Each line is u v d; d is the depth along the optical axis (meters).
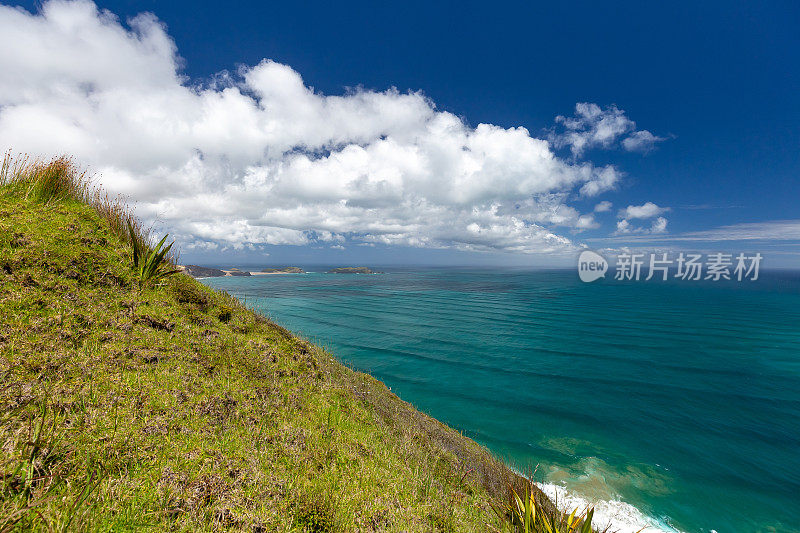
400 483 5.22
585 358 41.66
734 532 13.99
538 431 22.72
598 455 19.72
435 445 9.52
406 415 12.62
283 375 7.46
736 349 47.84
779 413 26.75
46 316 5.27
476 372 35.56
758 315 82.12
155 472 3.51
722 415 26.20
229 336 7.70
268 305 88.38
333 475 4.73
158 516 3.06
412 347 45.69
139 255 8.07
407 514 4.41
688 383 33.50
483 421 24.11
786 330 62.47
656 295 131.38
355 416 7.42
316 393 7.47
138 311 6.64
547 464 18.59
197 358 6.22
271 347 8.23
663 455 19.98
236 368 6.64
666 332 59.03
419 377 33.69
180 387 5.18
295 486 4.17
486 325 63.44
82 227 8.09
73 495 2.83
